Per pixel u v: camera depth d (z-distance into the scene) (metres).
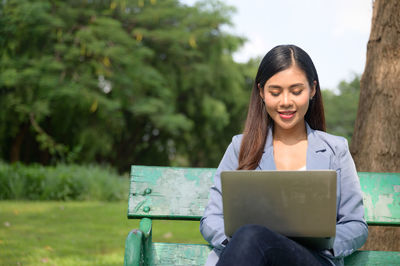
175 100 22.83
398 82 3.11
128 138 23.64
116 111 19.33
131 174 2.49
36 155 21.70
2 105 17.58
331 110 31.69
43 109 17.30
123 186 11.55
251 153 2.37
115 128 19.94
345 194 2.23
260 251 1.84
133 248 2.05
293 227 1.89
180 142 24.47
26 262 4.35
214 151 25.38
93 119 19.66
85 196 10.84
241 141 2.44
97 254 4.87
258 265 1.83
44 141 17.42
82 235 5.99
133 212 2.44
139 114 20.47
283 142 2.43
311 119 2.48
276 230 1.91
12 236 5.71
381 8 3.22
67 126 19.55
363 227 2.15
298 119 2.29
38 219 7.23
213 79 23.30
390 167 3.08
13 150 19.62
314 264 1.91
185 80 22.53
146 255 2.26
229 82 23.72
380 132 3.13
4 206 8.65
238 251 1.83
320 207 1.85
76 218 7.46
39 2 17.38
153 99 20.48
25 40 17.89
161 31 21.45
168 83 22.16
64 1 20.41
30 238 5.62
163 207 2.44
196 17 22.50
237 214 1.92
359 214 2.19
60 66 17.56
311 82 2.29
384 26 3.19
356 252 2.29
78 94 17.73
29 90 17.58
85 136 19.11
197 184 2.46
